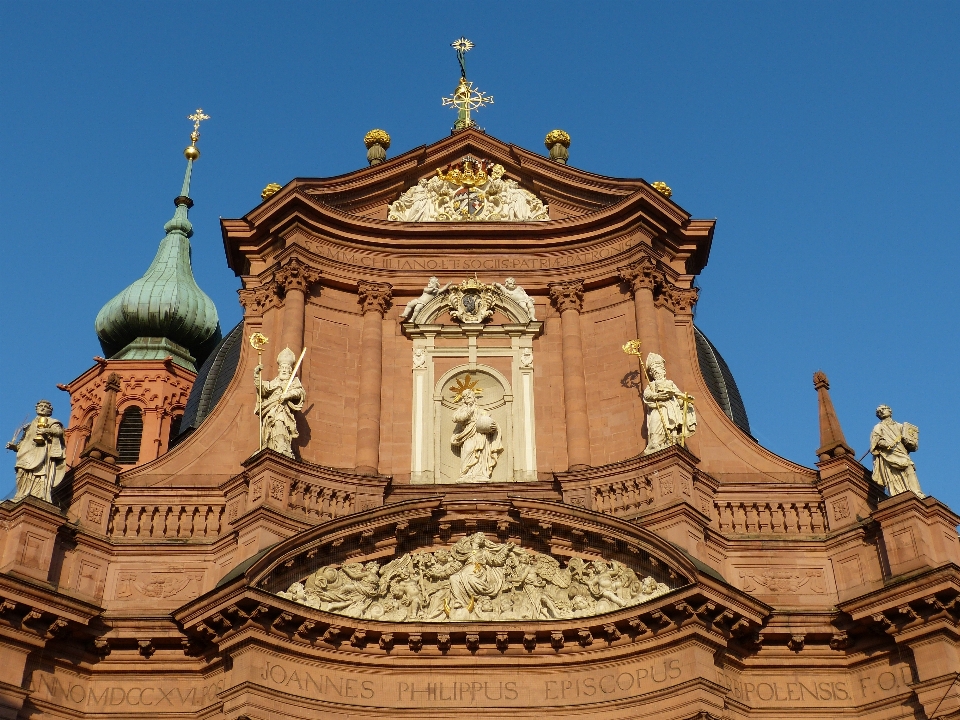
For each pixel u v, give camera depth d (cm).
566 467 3709
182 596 3359
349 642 3212
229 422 3722
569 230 4022
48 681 3167
